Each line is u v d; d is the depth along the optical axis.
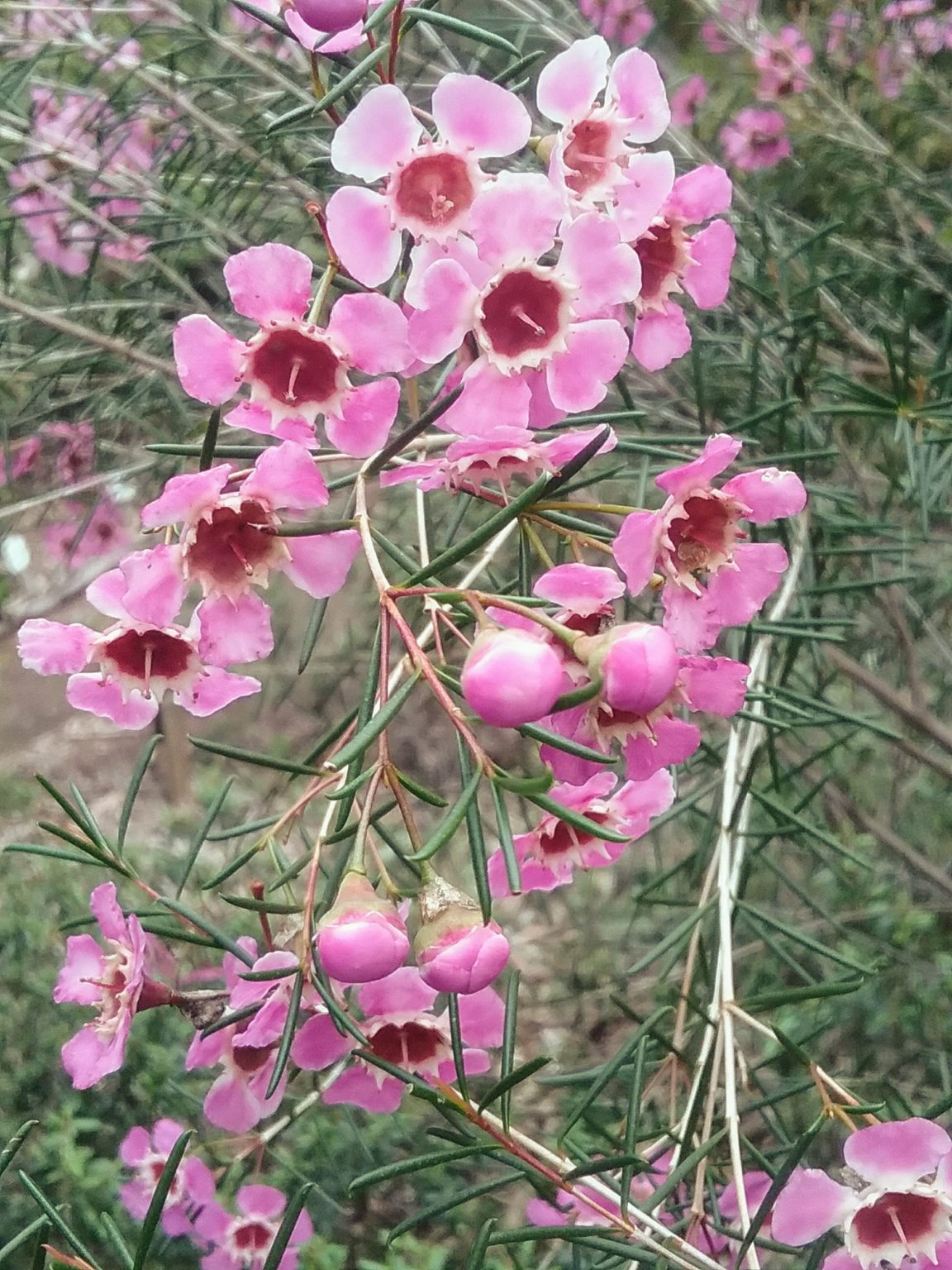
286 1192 0.30
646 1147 0.19
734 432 0.22
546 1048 0.38
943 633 0.36
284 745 0.42
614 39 0.30
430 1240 0.33
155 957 0.22
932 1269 0.13
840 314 0.25
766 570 0.13
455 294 0.12
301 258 0.12
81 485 0.26
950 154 0.33
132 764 0.54
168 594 0.12
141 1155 0.21
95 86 0.27
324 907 0.14
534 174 0.12
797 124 0.29
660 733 0.12
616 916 0.39
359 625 0.40
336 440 0.13
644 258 0.14
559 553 0.20
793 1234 0.13
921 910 0.35
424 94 0.25
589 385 0.12
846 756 0.36
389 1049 0.14
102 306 0.25
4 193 0.26
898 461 0.26
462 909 0.11
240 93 0.25
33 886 0.37
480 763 0.10
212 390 0.12
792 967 0.18
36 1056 0.33
